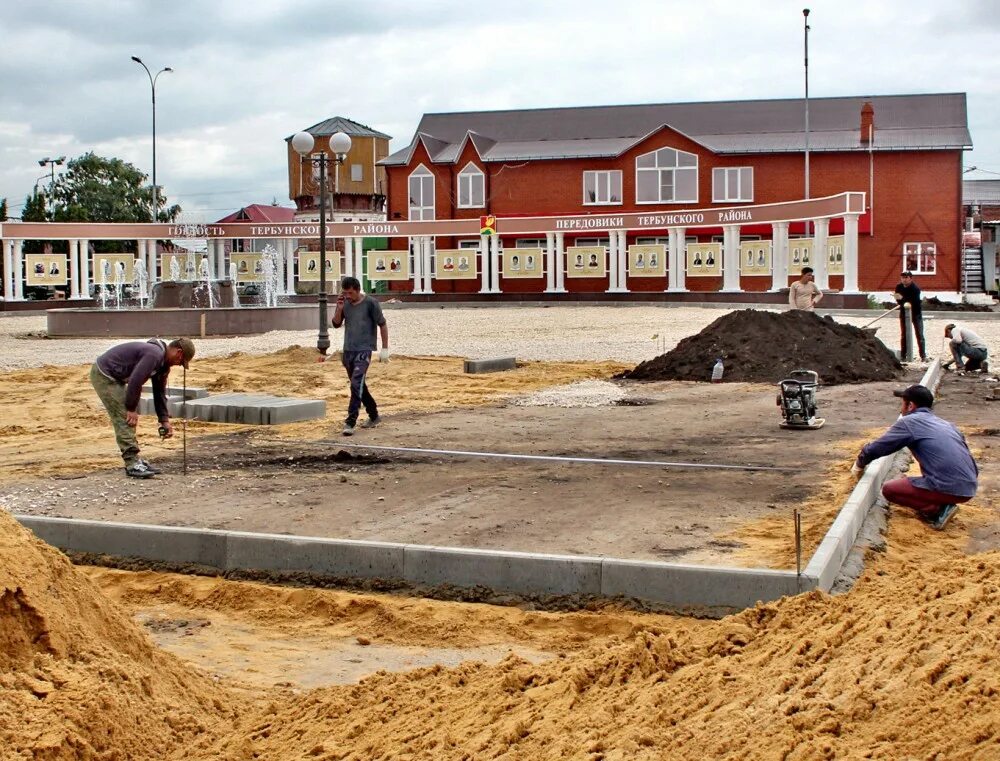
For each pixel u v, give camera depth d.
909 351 24.17
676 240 53.97
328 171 83.88
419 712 5.19
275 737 5.28
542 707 4.82
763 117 63.25
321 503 10.76
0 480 12.22
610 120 65.75
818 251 45.94
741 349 21.88
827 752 3.68
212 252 58.84
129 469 12.24
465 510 10.34
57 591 5.47
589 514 10.11
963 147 56.59
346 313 15.29
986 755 3.46
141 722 5.15
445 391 20.53
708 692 4.51
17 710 4.82
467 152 63.84
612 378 22.48
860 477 10.79
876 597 5.32
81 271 56.75
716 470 12.20
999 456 12.73
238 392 20.72
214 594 8.34
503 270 58.47
